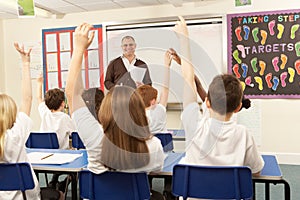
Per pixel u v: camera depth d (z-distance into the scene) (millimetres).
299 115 4156
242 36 4273
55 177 2820
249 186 1402
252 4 4227
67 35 5039
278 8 4148
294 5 4086
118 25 4766
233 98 1410
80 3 4477
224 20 4328
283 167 4062
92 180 1431
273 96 4219
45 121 3020
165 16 4605
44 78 5184
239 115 4324
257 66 4246
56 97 3020
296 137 4195
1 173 1678
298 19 4062
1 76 5242
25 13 3469
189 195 1472
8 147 1680
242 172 1390
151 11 4668
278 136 4254
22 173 1678
